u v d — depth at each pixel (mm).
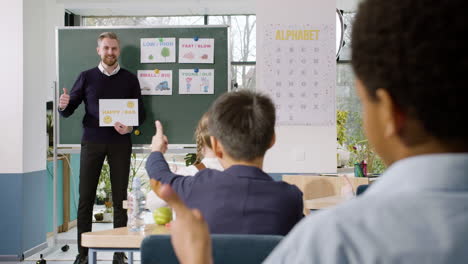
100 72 4336
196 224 433
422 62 362
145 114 4523
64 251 4906
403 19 369
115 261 4113
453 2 355
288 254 371
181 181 1385
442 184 351
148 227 2107
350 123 6578
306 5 4359
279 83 4367
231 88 4805
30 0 4719
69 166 5949
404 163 372
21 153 4555
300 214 1409
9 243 4531
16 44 4570
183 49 4766
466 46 354
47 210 5434
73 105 4293
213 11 6910
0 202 4547
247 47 7000
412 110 378
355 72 414
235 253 1134
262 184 1345
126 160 4266
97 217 6410
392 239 339
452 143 379
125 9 6762
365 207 357
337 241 346
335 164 4348
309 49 4363
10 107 4566
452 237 333
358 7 412
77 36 4750
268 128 1344
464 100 361
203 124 2119
